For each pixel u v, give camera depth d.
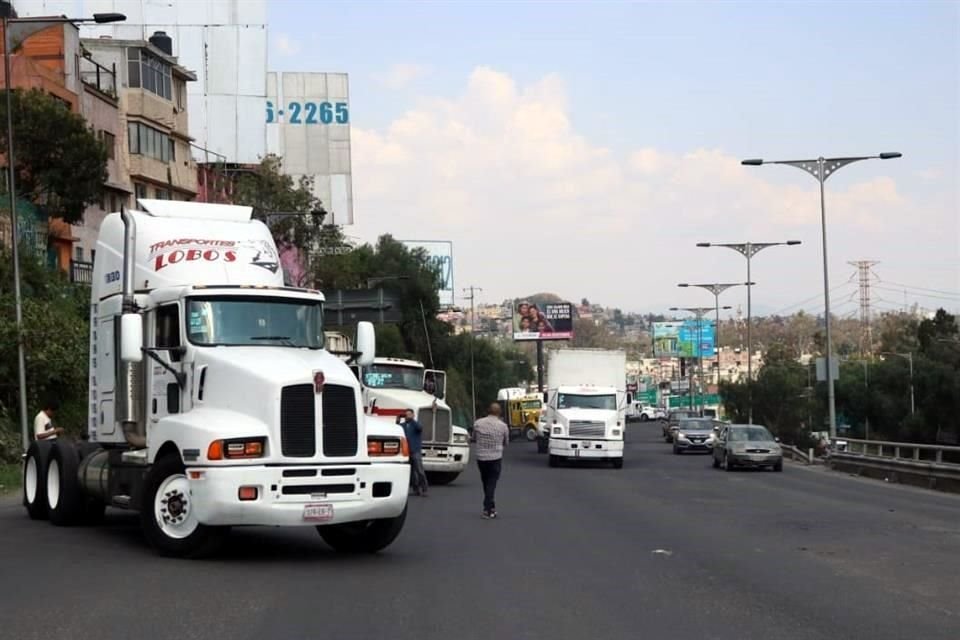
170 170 59.91
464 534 19.39
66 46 51.62
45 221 45.69
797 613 11.69
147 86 57.94
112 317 17.94
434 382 36.12
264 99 78.38
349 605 11.84
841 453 46.53
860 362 114.50
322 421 14.70
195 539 14.86
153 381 16.41
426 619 11.11
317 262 72.38
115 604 11.66
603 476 40.19
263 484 14.33
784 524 21.67
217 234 17.62
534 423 91.56
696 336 130.62
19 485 28.36
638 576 14.24
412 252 95.00
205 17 78.12
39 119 43.69
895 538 19.12
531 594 12.70
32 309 36.44
